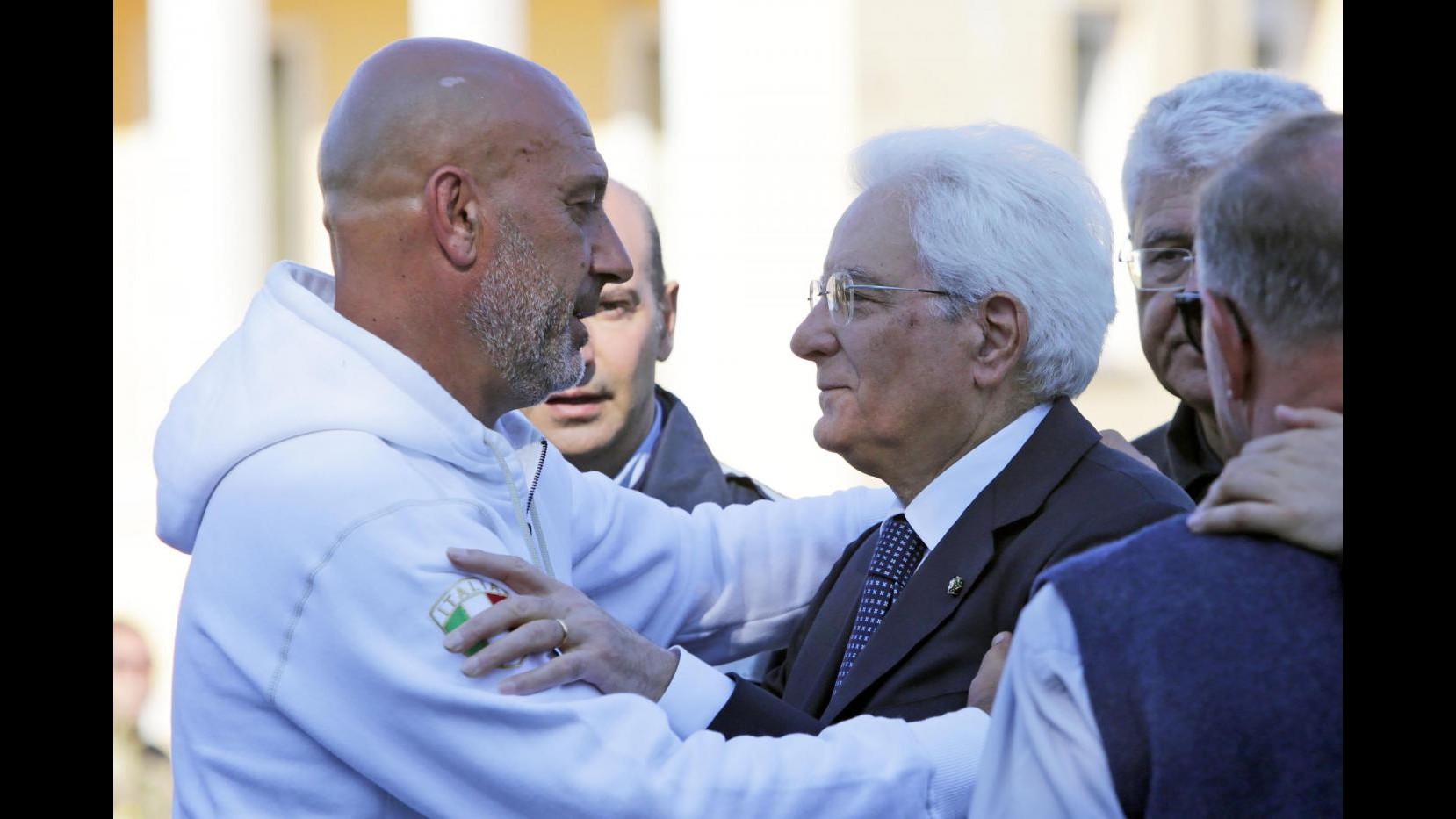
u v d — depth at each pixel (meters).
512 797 3.43
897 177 4.12
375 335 3.86
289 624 3.54
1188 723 2.52
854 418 4.09
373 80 3.90
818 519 4.93
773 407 16.22
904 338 4.03
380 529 3.54
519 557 3.68
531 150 3.89
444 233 3.84
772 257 16.36
